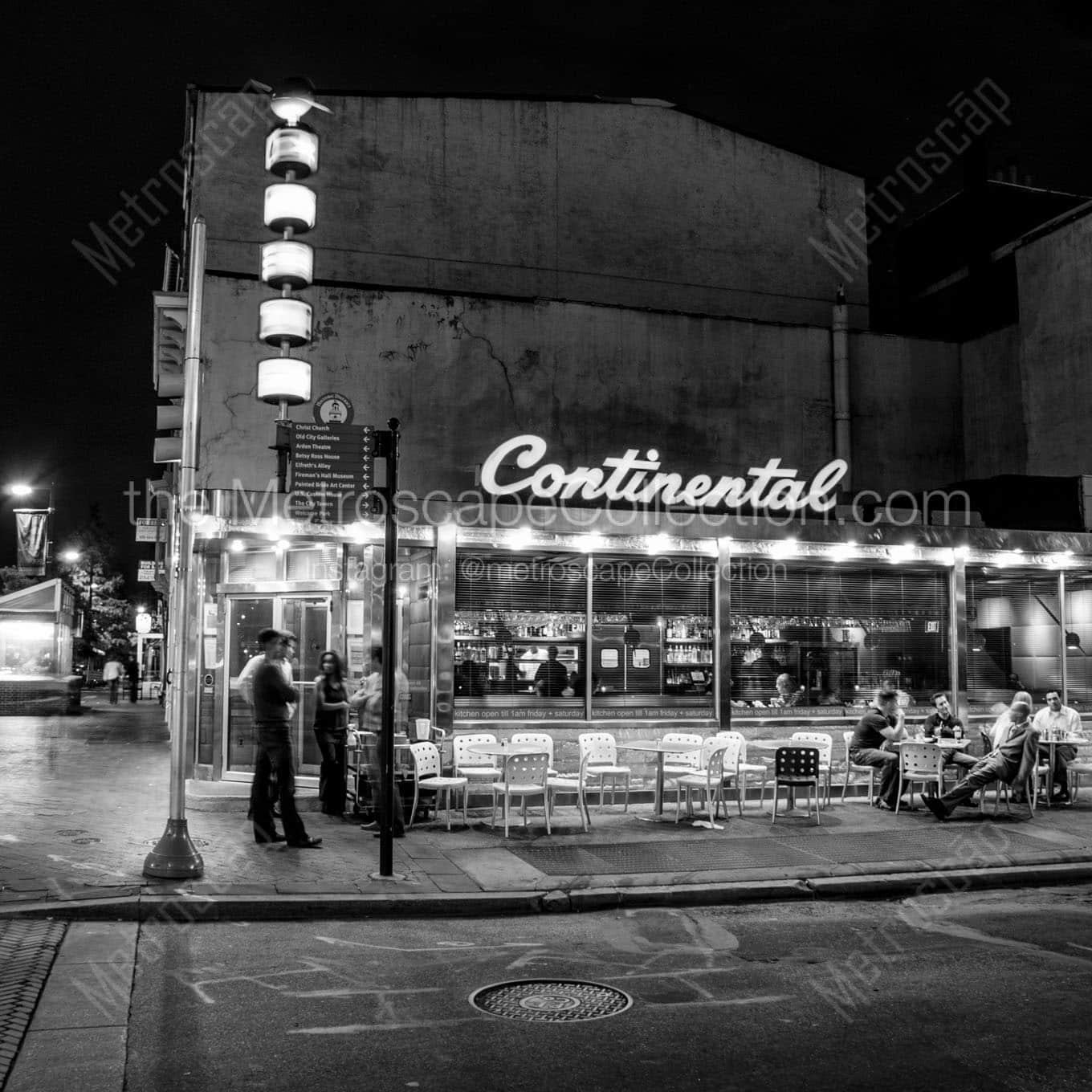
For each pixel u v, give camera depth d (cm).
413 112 1970
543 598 1409
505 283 1980
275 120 1859
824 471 1598
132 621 5700
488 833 1148
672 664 1458
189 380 938
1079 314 1969
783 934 782
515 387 1858
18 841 984
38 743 2030
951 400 2205
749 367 2027
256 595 1371
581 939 758
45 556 3759
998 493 1827
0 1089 467
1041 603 1664
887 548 1563
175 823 868
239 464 1686
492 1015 575
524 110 2033
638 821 1241
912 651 1586
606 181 2062
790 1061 510
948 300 2498
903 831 1192
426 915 828
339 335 1777
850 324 2209
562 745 1382
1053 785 1435
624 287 2047
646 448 1925
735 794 1453
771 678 1516
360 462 1282
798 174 2212
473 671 1370
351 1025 555
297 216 1198
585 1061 508
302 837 1017
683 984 643
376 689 1191
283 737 1025
